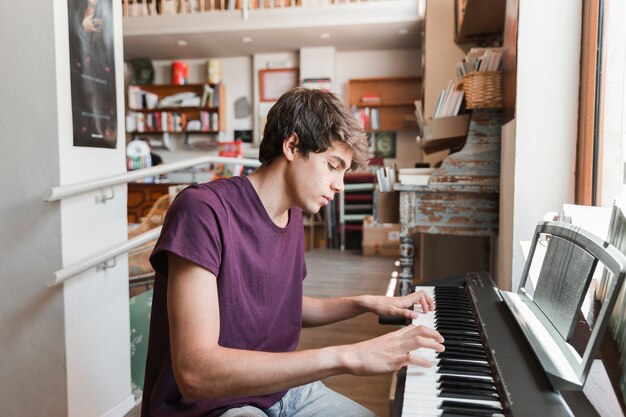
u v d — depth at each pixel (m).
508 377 0.73
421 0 5.80
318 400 1.17
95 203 1.89
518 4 1.67
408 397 0.73
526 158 1.69
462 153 2.26
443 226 2.30
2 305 1.79
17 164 1.74
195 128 7.55
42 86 1.69
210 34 6.56
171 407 0.98
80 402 1.83
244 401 1.02
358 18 6.12
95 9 1.88
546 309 0.91
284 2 6.39
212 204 0.94
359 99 7.28
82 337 1.83
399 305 1.24
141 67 7.71
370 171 7.08
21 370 1.79
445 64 3.84
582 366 0.66
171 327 0.86
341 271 5.34
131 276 2.58
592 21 1.54
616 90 1.53
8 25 1.71
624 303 0.76
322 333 3.15
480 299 1.19
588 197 1.57
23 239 1.75
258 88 7.60
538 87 1.66
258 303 1.03
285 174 1.03
